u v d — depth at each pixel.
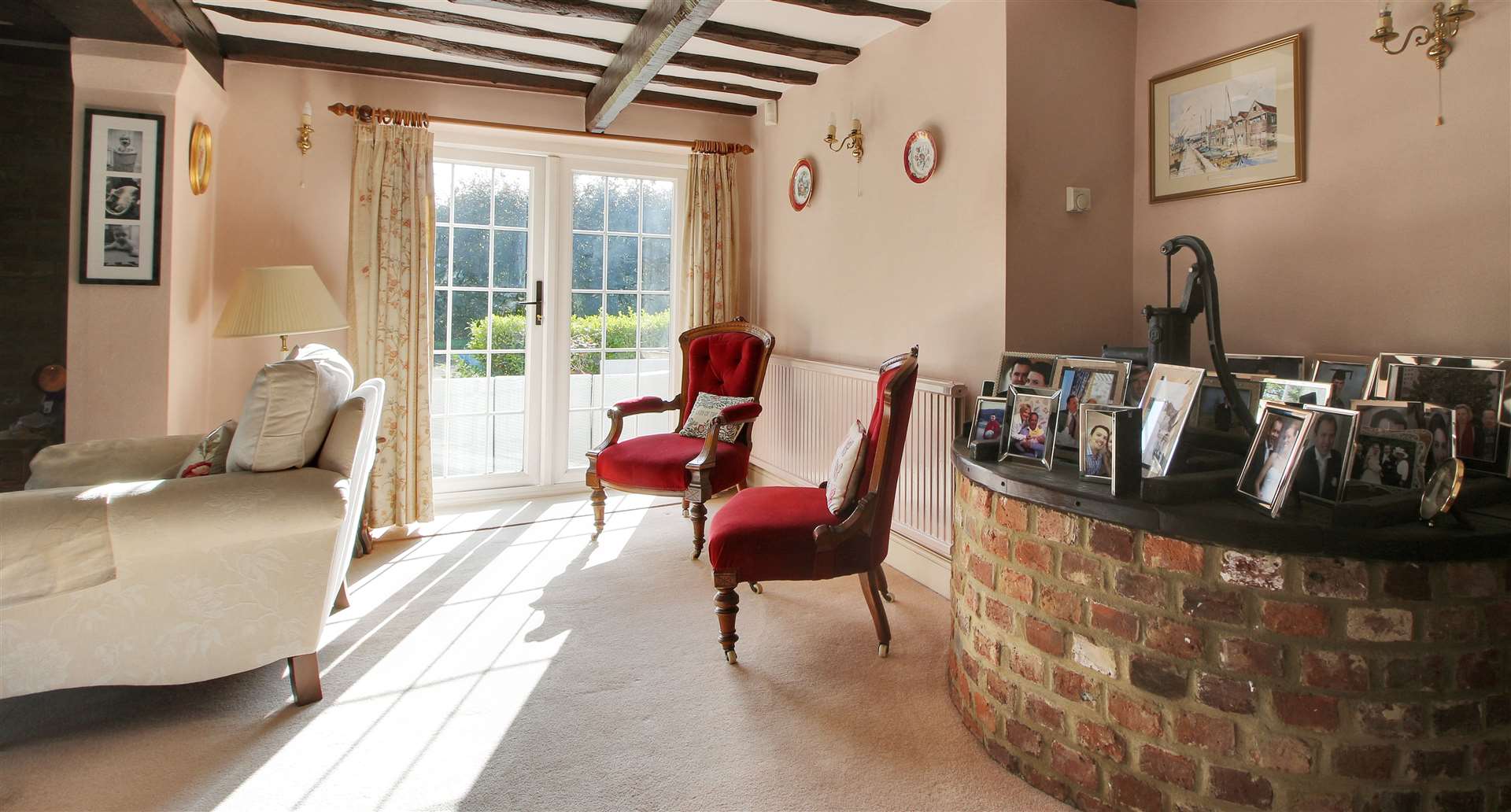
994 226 2.68
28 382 3.76
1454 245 2.00
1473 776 1.37
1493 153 1.92
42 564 1.68
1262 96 2.42
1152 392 1.76
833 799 1.66
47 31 3.51
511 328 4.32
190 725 1.93
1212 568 1.44
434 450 4.16
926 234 3.04
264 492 1.88
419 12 3.06
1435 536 1.32
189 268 3.24
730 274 4.54
